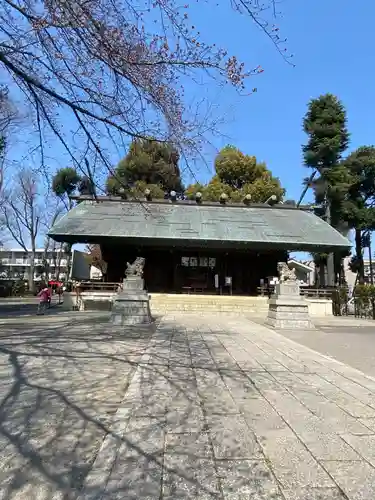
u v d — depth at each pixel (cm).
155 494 277
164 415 440
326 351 909
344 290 2327
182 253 2531
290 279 1468
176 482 294
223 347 916
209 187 3447
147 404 477
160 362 723
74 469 330
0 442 382
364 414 450
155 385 563
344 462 327
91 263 3809
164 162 729
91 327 1264
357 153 3238
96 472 310
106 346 895
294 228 2377
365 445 362
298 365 724
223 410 459
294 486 288
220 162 3638
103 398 520
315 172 3086
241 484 291
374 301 1962
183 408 464
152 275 2508
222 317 1844
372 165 3091
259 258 2550
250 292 2522
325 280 3228
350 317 2100
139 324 1357
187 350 862
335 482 294
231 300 2192
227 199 2773
